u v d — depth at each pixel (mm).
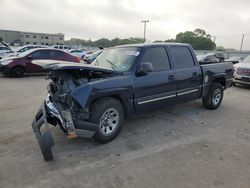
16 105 6457
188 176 3121
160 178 3068
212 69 6047
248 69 10047
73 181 2986
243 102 7578
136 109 4453
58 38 92938
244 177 3119
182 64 5355
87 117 3758
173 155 3703
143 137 4395
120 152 3785
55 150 3816
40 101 6949
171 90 5020
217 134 4637
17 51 19469
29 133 4488
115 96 4145
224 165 3422
